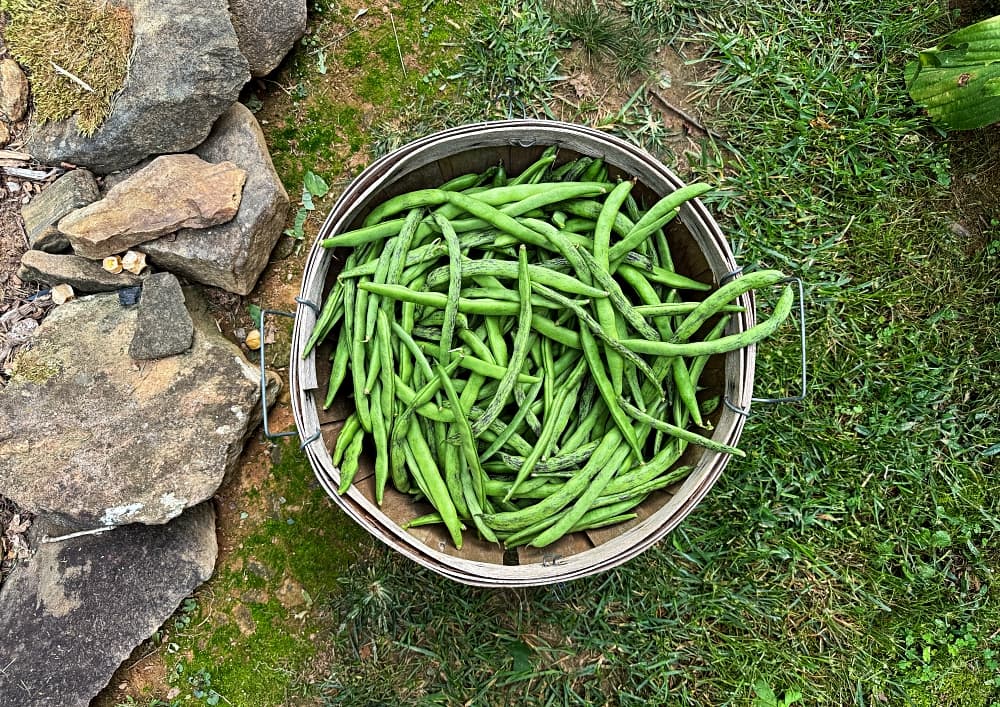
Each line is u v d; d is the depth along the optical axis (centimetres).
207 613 178
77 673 166
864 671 181
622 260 144
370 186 135
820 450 183
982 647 181
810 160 186
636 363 140
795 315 184
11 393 158
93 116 152
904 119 185
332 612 179
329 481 136
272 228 170
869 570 183
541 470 143
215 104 157
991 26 167
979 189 185
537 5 184
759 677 181
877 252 185
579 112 185
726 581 183
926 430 185
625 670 182
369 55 182
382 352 141
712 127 186
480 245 145
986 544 184
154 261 164
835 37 186
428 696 179
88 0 152
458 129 134
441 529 151
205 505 175
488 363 142
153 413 160
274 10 164
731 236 185
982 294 185
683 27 185
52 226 158
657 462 146
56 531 168
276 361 179
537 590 181
